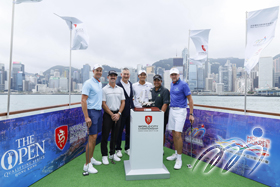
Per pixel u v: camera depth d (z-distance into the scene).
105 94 2.31
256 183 1.90
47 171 2.04
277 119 1.77
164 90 2.56
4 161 1.49
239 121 2.10
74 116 2.61
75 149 2.65
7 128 1.51
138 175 1.96
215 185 1.85
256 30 2.04
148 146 2.01
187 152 2.83
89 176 2.04
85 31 2.84
